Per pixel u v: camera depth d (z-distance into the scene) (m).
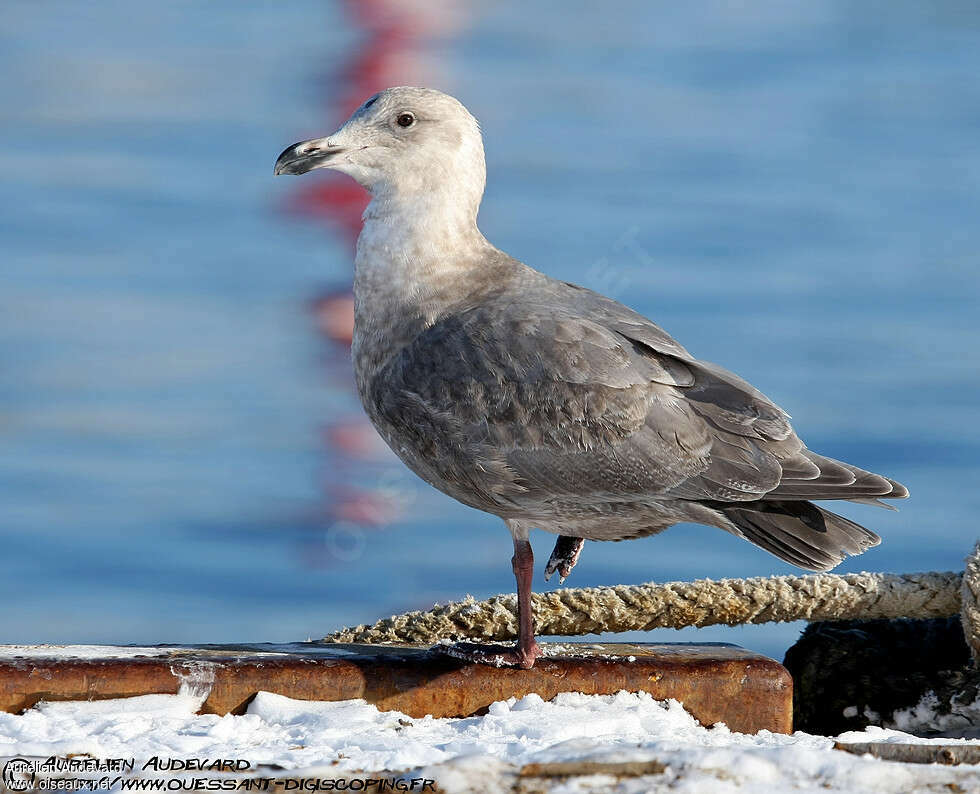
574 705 7.79
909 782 5.84
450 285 9.37
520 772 5.97
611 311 9.15
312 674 7.71
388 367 9.24
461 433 8.83
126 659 7.59
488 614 9.45
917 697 8.97
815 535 8.66
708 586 9.37
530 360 8.76
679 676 7.93
